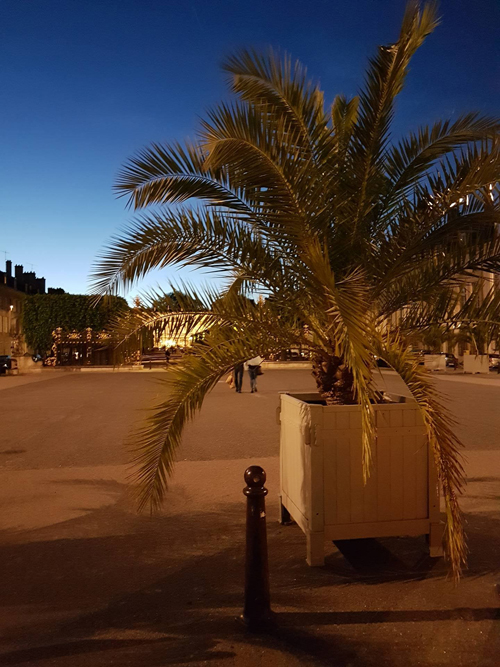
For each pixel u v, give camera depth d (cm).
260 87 464
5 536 456
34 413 1305
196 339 451
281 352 464
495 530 459
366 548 424
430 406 353
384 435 394
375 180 474
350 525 392
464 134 472
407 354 366
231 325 453
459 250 452
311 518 388
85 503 546
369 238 477
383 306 488
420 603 330
